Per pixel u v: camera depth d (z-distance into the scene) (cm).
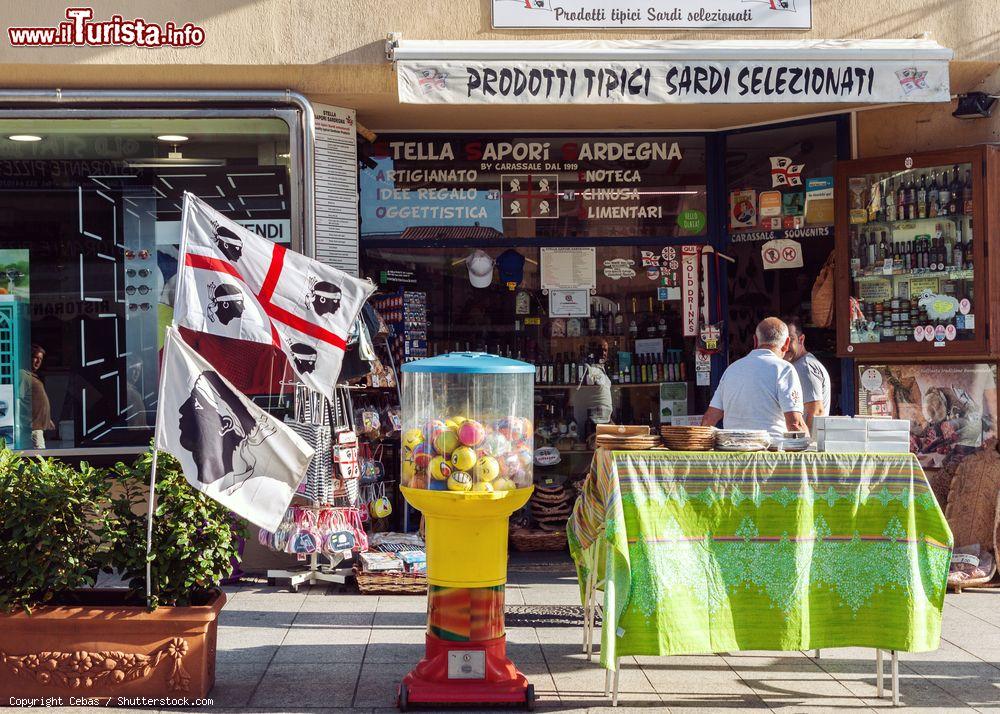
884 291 824
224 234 557
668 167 938
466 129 919
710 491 516
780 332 659
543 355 945
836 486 524
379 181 923
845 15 791
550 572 816
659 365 946
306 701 520
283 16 758
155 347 806
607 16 780
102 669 505
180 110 771
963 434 816
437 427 508
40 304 802
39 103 767
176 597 517
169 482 520
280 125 796
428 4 767
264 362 684
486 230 934
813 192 891
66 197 802
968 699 530
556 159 935
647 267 942
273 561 789
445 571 516
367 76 772
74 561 505
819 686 550
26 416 799
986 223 775
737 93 733
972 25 788
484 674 514
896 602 521
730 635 514
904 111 839
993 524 767
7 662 504
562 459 945
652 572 507
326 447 754
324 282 576
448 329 936
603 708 514
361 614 687
